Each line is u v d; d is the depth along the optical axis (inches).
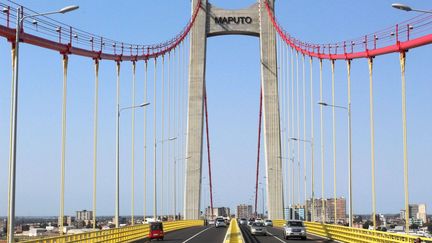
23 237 3115.2
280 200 5349.4
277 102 5506.9
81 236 1588.3
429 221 5462.6
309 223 2925.7
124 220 6766.7
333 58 2792.8
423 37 1870.1
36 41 1873.8
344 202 5452.8
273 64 5546.3
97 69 2400.3
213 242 2183.8
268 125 5472.4
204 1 5659.5
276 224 4712.1
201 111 5531.5
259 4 5615.2
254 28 5649.6
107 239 1905.8
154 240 2394.2
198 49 5610.2
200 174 5438.0
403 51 1964.8
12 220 1151.6
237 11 5674.2
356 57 2442.2
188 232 3240.7
